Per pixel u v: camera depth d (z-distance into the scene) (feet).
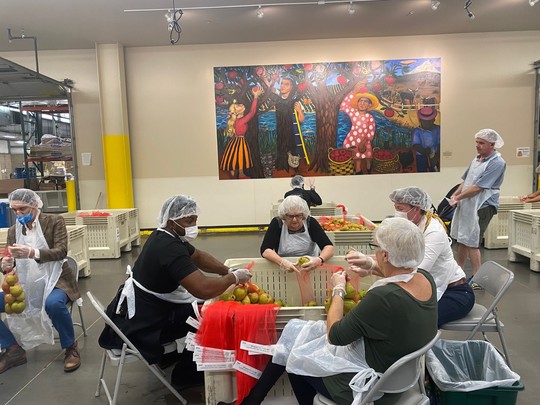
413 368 4.78
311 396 5.78
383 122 24.00
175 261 6.74
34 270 8.63
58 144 24.29
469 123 24.06
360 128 24.06
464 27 22.39
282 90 23.93
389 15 20.02
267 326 6.11
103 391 7.84
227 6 18.20
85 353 9.46
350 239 11.57
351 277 7.36
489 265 7.85
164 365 8.54
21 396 7.76
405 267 4.80
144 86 24.11
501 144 12.09
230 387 6.43
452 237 12.75
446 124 24.07
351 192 24.48
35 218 8.84
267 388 6.14
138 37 22.11
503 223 18.15
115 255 18.37
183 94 24.16
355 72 23.75
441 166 24.31
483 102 23.93
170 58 23.93
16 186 21.29
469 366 6.62
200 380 7.92
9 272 8.29
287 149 24.27
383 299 4.60
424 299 4.79
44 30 20.56
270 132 24.17
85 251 15.52
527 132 24.12
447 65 23.72
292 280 8.22
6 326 8.82
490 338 9.62
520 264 15.71
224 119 24.18
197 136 24.41
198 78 24.03
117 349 7.11
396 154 24.21
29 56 23.98
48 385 8.13
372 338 4.72
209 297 6.73
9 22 19.36
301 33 22.40
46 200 24.64
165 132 24.40
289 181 24.50
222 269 8.07
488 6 19.20
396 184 24.40
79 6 17.66
